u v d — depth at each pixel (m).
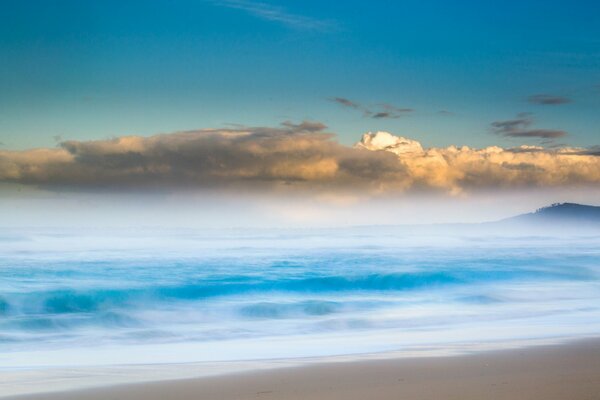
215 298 23.81
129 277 28.36
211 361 12.03
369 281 28.45
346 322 18.33
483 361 11.05
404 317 19.16
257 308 21.27
